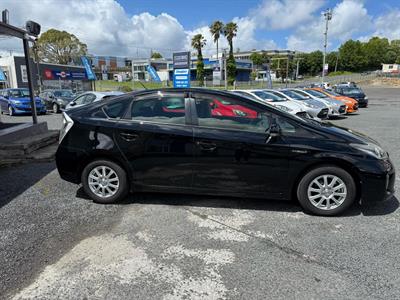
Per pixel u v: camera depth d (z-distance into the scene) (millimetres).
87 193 4219
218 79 52312
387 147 7770
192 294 2467
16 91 17531
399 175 5438
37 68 28578
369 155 3643
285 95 13703
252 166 3746
